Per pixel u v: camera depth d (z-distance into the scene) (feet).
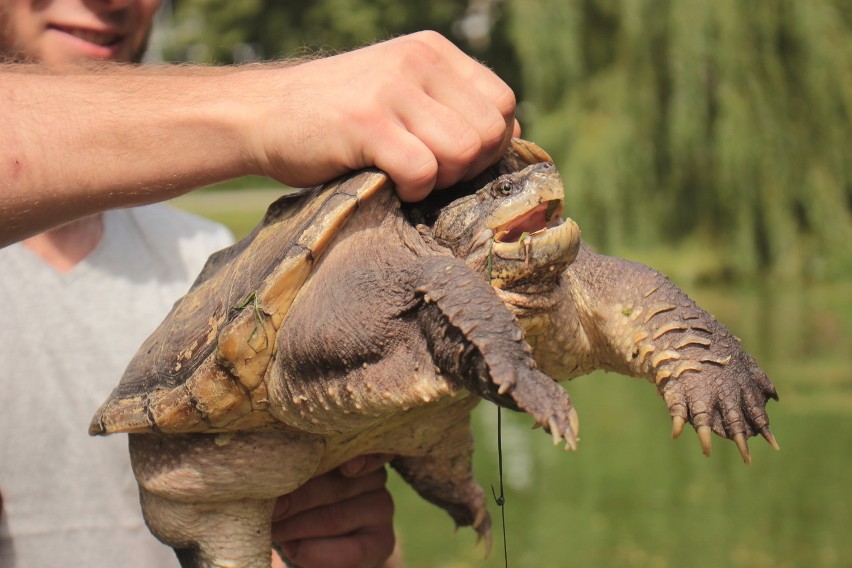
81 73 2.89
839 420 11.73
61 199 2.70
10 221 2.71
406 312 2.69
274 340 2.82
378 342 2.69
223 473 2.99
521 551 7.98
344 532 3.46
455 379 2.62
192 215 4.37
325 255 2.85
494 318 2.56
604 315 3.02
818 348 15.19
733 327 16.62
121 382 3.19
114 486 3.79
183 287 4.07
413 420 3.09
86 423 3.78
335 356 2.72
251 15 32.32
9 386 3.73
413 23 31.71
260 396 2.87
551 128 20.24
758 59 19.83
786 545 7.95
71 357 3.80
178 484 3.02
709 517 8.68
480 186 3.01
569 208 19.85
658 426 12.40
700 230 20.11
